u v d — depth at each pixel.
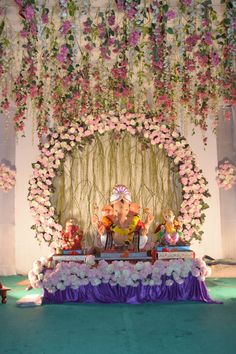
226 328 3.54
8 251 6.75
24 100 5.55
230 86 4.96
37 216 6.13
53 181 6.43
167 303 4.54
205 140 6.46
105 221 5.72
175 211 6.60
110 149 6.76
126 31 4.58
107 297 4.63
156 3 4.19
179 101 6.41
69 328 3.61
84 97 6.04
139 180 6.72
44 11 4.24
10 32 5.30
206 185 6.82
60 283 4.62
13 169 6.89
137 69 6.10
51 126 6.88
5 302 4.63
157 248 5.30
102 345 3.15
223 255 6.85
